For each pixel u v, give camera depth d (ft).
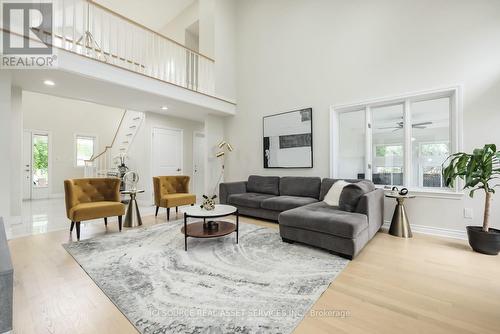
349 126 13.55
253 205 13.52
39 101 23.00
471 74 9.53
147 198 19.01
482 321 4.71
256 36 17.72
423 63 10.61
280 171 16.17
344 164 13.76
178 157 21.31
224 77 18.35
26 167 22.39
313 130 14.42
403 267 7.18
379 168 12.51
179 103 15.89
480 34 9.35
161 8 22.16
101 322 4.69
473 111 9.49
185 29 22.31
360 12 12.47
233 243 9.43
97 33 18.61
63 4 10.39
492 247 7.99
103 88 12.56
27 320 4.73
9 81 9.84
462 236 9.79
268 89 16.88
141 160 19.83
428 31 10.49
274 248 8.83
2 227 5.72
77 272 6.88
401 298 5.54
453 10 9.90
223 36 18.31
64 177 24.49
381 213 10.75
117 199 11.79
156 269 7.06
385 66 11.67
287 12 15.72
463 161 8.37
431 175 11.13
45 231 11.14
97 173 23.97
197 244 9.31
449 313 4.97
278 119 16.10
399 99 11.38
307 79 14.67
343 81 13.11
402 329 4.49
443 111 10.77
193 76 18.52
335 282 6.31
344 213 8.81
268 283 6.22
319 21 14.12
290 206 11.84
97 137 26.45
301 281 6.32
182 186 15.65
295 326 4.58
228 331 4.43
